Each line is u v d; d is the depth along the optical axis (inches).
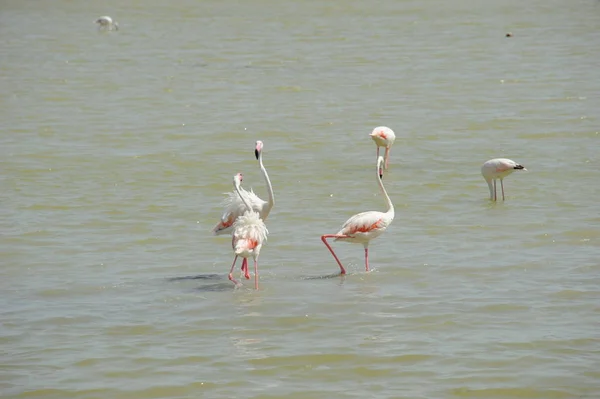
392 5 2507.4
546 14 2204.7
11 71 1515.7
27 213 682.2
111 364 405.7
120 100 1222.3
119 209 693.3
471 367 394.9
